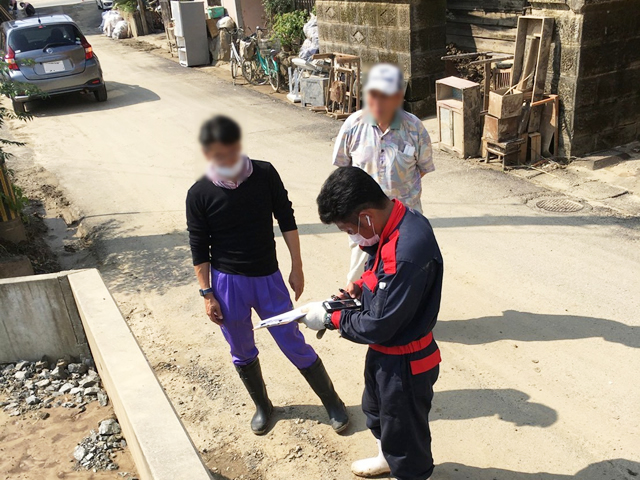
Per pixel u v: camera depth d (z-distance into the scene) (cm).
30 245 622
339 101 1016
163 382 414
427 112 988
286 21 1262
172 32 1705
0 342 421
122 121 1091
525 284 497
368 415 296
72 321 417
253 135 948
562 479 315
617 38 695
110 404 388
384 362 266
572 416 356
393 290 244
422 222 253
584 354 408
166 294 525
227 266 325
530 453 333
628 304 459
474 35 1002
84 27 2523
